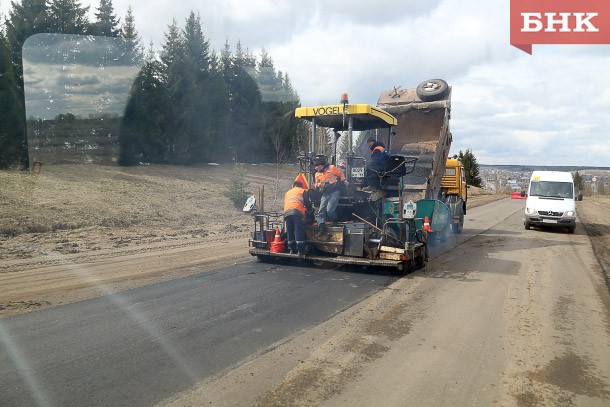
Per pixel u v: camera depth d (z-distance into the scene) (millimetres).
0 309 6059
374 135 10289
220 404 3664
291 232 9047
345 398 3809
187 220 15953
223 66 31594
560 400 3867
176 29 27469
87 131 17250
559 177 18094
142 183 19844
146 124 22891
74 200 15086
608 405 3799
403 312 6203
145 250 10789
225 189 21734
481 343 5129
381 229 8953
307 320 5770
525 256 11172
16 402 3641
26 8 18469
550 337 5387
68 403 3633
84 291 7004
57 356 4551
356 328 5520
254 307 6277
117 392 3824
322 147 9742
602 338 5398
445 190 15609
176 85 26297
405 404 3738
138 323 5555
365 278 8195
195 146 28047
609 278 8883
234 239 12914
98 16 19844
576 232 17219
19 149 17156
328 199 8766
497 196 50500
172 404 3650
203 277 8047
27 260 9289
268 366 4391
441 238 12969
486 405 3758
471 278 8461
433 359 4652
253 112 30875
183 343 4930
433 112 12969
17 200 13875
